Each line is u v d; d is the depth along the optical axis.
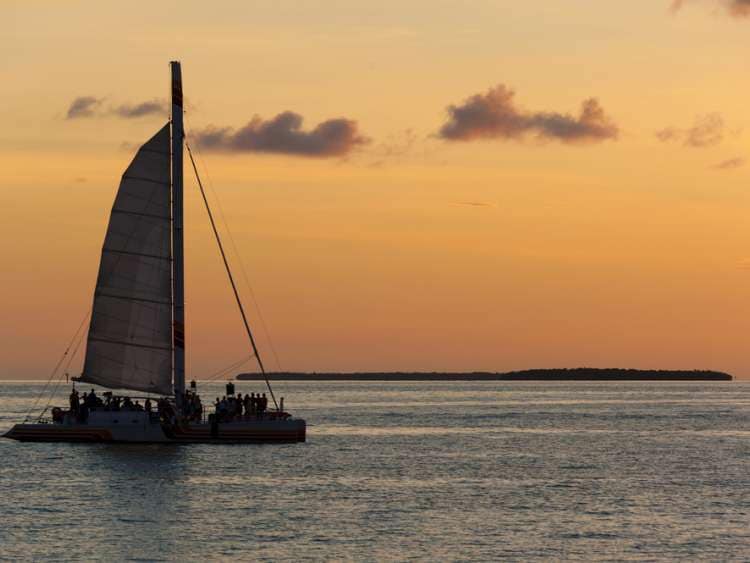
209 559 89.56
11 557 89.94
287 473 138.00
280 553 91.75
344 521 105.25
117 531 99.88
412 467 147.38
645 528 103.00
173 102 164.25
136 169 160.38
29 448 158.88
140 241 160.62
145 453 154.50
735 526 104.25
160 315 161.50
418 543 95.81
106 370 160.75
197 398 166.38
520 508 113.44
